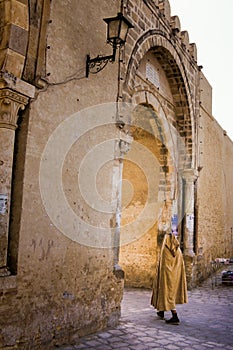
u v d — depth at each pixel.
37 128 5.45
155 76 10.44
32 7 5.39
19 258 5.07
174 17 10.62
